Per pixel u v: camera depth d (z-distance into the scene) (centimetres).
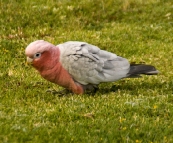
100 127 1049
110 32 1830
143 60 1600
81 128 1043
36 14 1917
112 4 2088
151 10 2075
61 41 1708
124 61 1273
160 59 1609
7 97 1224
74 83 1235
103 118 1104
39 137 986
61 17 1922
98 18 1991
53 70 1209
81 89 1250
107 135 1017
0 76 1384
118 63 1261
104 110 1140
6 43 1631
